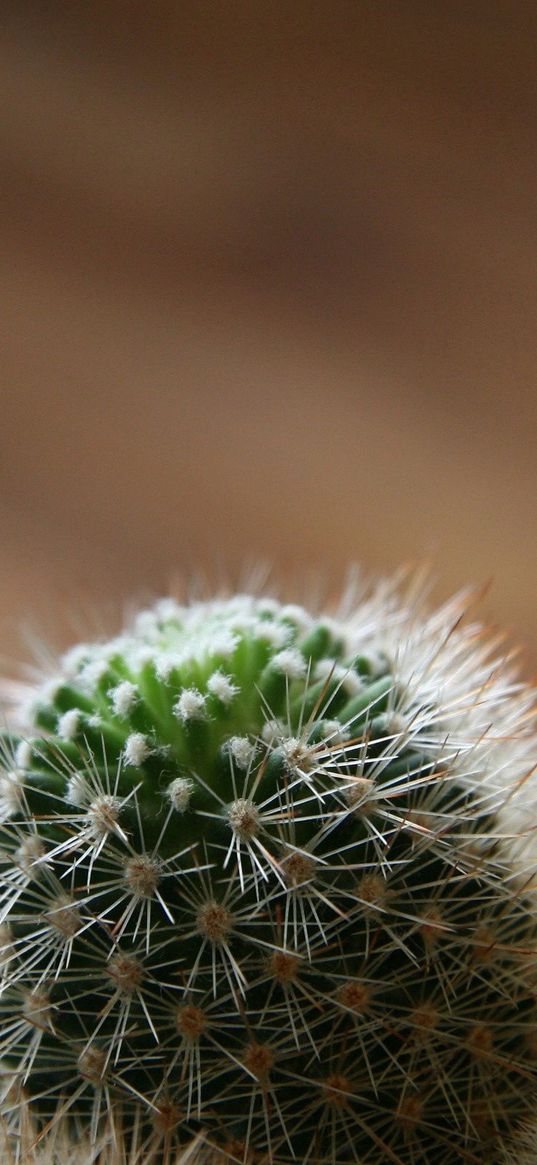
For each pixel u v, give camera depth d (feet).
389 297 1.72
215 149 1.76
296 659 0.68
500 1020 0.66
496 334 1.69
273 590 0.87
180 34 1.78
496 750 0.71
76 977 0.65
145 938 0.64
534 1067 0.67
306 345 1.69
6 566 1.45
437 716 0.69
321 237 1.74
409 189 1.74
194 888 0.64
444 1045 0.66
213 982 0.64
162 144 1.76
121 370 1.66
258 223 1.74
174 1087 0.64
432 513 1.52
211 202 1.75
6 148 1.73
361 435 1.60
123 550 1.49
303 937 0.64
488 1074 0.66
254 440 1.60
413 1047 0.65
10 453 1.57
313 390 1.65
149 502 1.55
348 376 1.66
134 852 0.65
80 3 1.77
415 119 1.75
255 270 1.73
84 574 1.45
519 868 0.68
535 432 1.61
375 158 1.75
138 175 1.75
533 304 1.69
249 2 1.79
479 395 1.65
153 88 1.77
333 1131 0.65
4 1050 0.66
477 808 0.68
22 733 0.71
